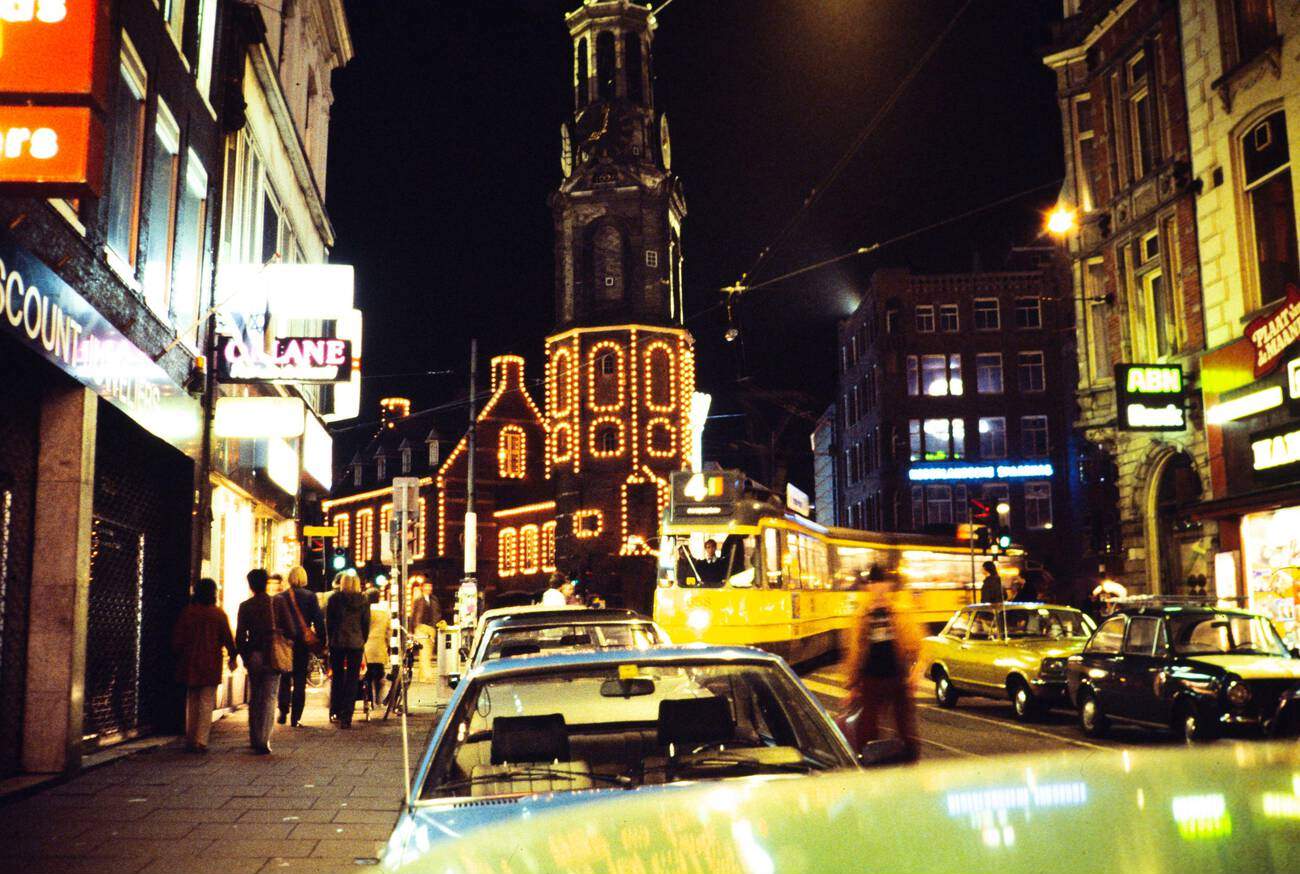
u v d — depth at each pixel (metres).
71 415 10.11
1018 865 1.20
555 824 2.08
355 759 11.54
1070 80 27.09
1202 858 1.14
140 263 12.16
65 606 9.92
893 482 56.66
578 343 58.91
